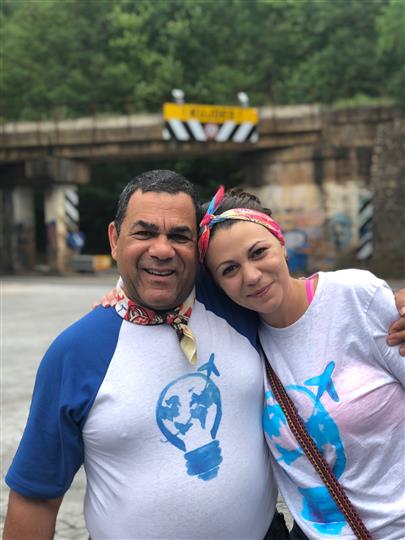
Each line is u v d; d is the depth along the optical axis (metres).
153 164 37.03
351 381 1.83
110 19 31.53
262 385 1.89
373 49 25.11
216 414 1.76
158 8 31.89
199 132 18.92
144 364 1.72
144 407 1.69
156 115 19.86
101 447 1.73
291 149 19.25
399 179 18.00
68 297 13.86
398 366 1.83
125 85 29.69
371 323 1.84
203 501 1.73
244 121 19.02
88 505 1.86
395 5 25.05
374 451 1.81
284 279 1.81
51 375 1.73
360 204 18.83
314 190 19.11
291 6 30.55
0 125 21.55
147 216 1.69
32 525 1.80
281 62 30.17
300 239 19.33
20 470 1.77
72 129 20.84
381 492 1.80
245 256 1.75
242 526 1.82
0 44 31.42
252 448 1.83
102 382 1.70
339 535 1.78
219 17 30.91
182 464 1.73
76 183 22.27
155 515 1.72
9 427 4.72
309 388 1.83
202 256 1.82
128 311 1.75
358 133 18.67
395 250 17.98
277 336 1.89
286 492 1.91
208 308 1.86
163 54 31.69
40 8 31.72
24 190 23.52
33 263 23.91
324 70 25.72
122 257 1.72
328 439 1.80
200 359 1.77
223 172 35.97
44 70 30.33
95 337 1.73
